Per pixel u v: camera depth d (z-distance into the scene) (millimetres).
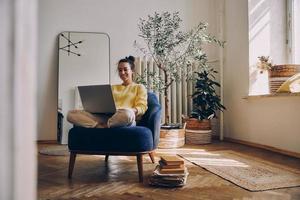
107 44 4109
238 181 1983
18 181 252
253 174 2182
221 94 4219
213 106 3936
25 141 264
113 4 4168
